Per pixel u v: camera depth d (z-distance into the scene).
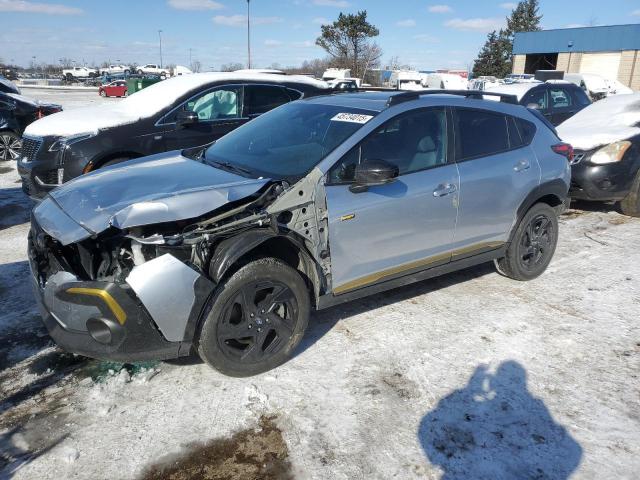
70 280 2.81
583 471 2.56
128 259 2.97
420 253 3.88
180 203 2.92
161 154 4.23
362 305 4.27
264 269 3.08
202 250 2.92
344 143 3.47
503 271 4.75
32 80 56.06
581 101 10.93
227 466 2.56
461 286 4.69
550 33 42.56
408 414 2.94
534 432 2.82
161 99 6.79
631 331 3.93
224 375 3.24
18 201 7.69
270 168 3.52
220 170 3.59
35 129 6.39
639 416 2.96
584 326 3.99
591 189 6.54
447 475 2.53
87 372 3.29
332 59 44.62
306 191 3.21
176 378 3.24
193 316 2.89
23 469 2.51
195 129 6.84
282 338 3.29
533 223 4.65
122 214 2.79
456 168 3.95
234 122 7.15
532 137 4.55
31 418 2.86
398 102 3.80
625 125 6.88
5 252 5.41
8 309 4.09
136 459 2.59
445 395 3.12
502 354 3.57
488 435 2.79
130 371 3.30
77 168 6.07
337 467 2.56
